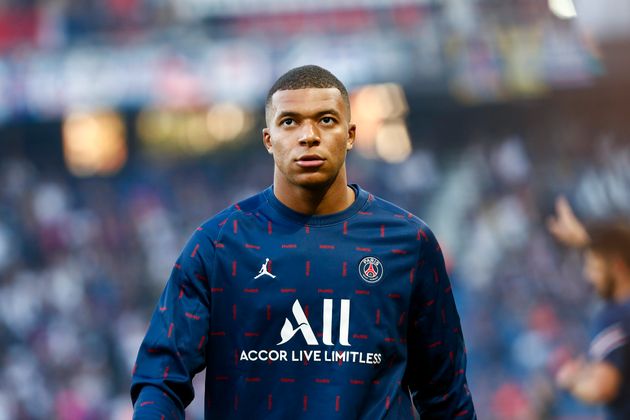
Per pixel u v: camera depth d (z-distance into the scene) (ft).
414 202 216.74
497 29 203.10
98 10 215.31
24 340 196.65
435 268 28.76
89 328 197.06
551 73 198.39
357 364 27.25
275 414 27.12
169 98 213.25
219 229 28.17
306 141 26.96
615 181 205.57
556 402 169.89
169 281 28.17
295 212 28.17
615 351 47.73
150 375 26.86
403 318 28.19
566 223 47.80
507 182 214.69
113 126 233.35
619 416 48.06
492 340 182.70
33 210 220.64
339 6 209.36
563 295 185.98
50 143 234.38
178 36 213.46
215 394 27.76
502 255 198.59
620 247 47.03
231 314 27.58
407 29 208.13
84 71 215.10
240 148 234.58
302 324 27.32
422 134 227.20
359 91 219.61
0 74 217.15
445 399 29.43
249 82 210.79
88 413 184.14
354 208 28.48
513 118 222.07
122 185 230.27
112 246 213.66
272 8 210.79
